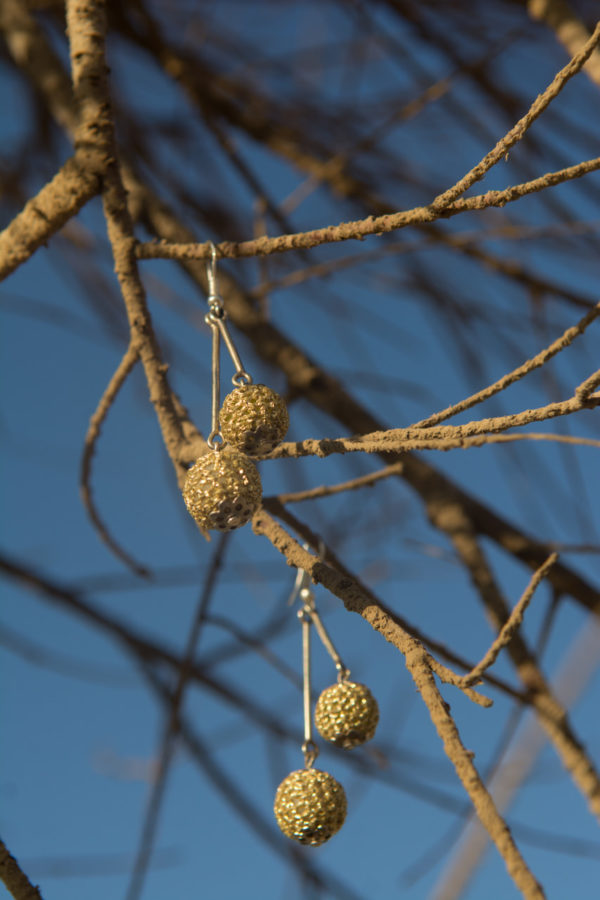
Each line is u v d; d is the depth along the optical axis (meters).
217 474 0.58
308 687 0.63
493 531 0.74
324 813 0.60
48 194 0.62
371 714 0.62
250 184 0.75
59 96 0.72
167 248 0.61
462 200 0.57
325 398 0.73
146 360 0.62
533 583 0.57
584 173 0.56
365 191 0.87
